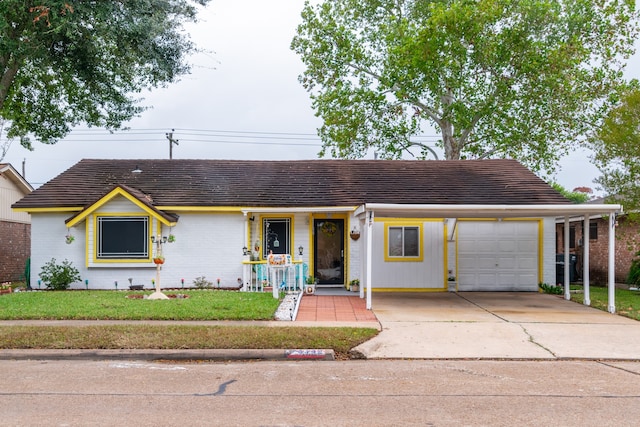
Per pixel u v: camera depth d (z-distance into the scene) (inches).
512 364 339.3
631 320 486.0
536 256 711.7
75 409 236.2
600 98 1000.2
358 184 735.7
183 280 688.4
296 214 701.9
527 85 1024.2
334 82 1113.4
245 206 676.1
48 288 678.5
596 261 936.3
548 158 1081.4
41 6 604.1
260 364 336.8
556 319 487.8
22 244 984.9
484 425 215.9
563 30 1008.2
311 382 288.0
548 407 241.8
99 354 350.0
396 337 407.5
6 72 751.7
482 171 787.4
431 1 1073.5
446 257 708.0
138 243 681.0
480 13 956.6
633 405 246.1
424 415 228.7
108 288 683.4
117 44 715.4
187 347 359.3
